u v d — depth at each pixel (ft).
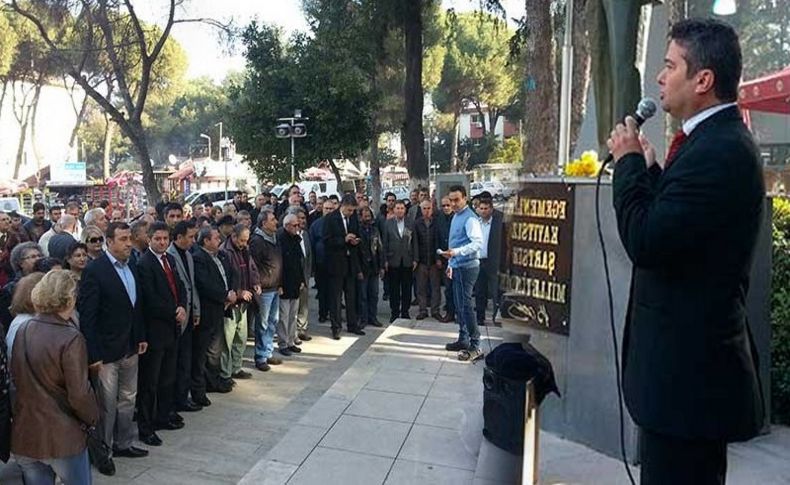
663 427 5.40
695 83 5.35
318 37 58.70
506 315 13.55
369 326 30.19
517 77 69.67
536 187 12.54
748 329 5.62
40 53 77.56
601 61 11.19
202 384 19.26
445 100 135.23
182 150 212.02
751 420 5.39
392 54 61.31
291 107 59.21
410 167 53.52
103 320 14.60
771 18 34.04
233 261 21.54
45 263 16.47
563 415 12.22
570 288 11.82
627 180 5.59
